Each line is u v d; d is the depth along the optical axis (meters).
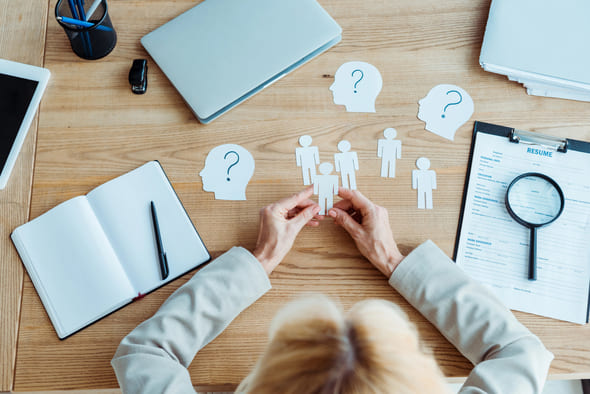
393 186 0.99
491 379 0.76
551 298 0.91
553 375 0.87
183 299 0.85
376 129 1.02
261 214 0.93
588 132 1.02
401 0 1.11
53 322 0.87
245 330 0.88
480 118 1.03
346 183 0.99
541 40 1.04
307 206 0.97
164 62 1.03
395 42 1.08
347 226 0.93
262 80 1.02
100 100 1.02
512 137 1.01
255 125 1.02
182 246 0.93
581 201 0.97
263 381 0.51
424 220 0.97
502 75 1.06
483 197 0.98
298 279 0.92
